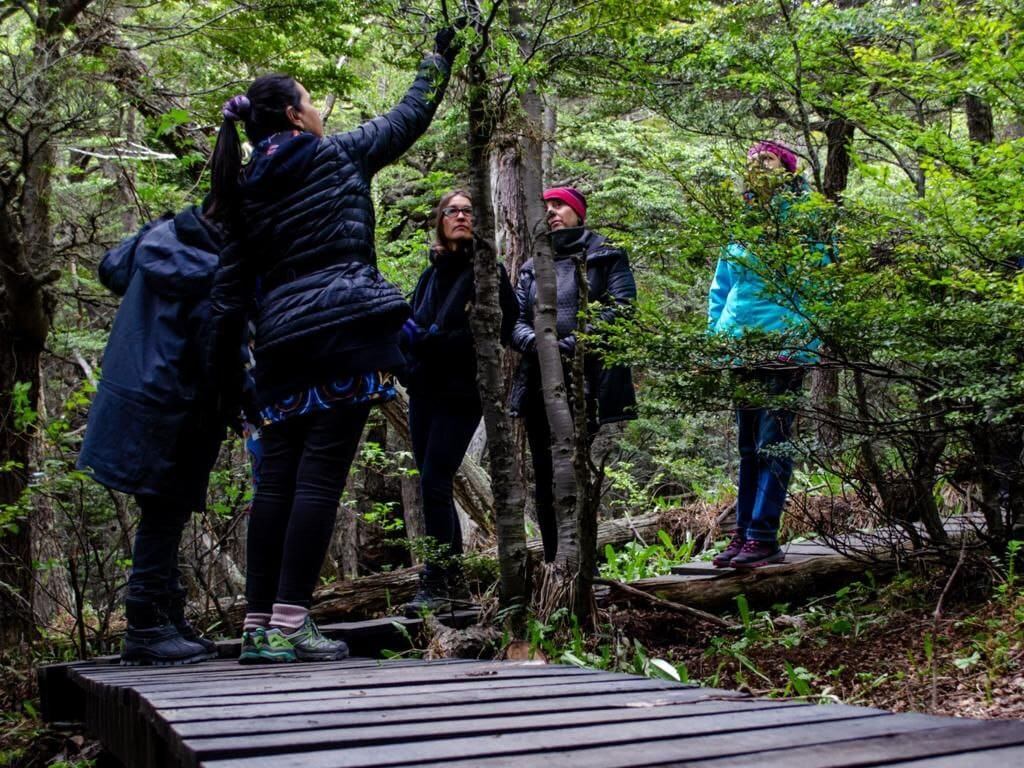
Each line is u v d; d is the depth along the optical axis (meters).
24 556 5.54
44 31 5.64
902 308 3.42
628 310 4.05
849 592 4.45
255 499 3.39
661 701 2.15
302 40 6.16
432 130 8.48
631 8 3.89
